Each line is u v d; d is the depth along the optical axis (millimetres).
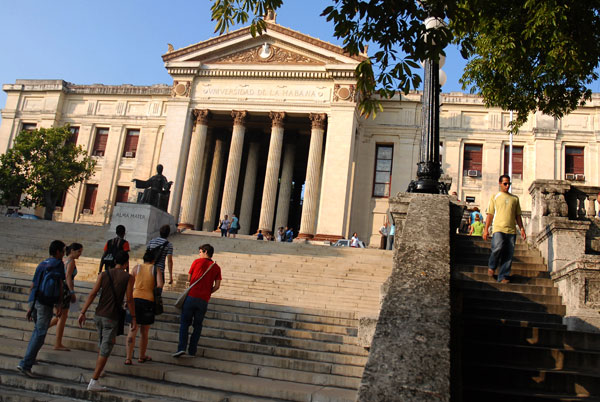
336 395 6031
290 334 8664
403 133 35094
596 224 10875
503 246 8844
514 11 10617
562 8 9820
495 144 34438
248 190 35188
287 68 33156
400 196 7305
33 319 6805
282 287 14578
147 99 40406
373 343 3688
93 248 19500
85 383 6473
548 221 11141
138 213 20750
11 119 41719
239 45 34406
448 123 35281
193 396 6008
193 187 32500
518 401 5289
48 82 41875
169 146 33406
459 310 6281
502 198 9047
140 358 7281
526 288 8812
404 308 4086
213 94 34125
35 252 18578
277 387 6203
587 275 7770
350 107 32031
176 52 34562
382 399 3156
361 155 35406
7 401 5680
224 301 10320
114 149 39906
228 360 7668
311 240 30516
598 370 6129
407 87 7066
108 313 6285
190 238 21562
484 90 13750
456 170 34406
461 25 7387
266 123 35562
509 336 6875
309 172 31609
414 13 6836
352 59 32344
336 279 15469
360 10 6863
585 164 32844
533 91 13117
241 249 20078
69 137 39156
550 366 6234
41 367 6758
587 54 10953
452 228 6953
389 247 21438
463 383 5719
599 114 33219
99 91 41156
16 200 39844
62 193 40125
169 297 10609
